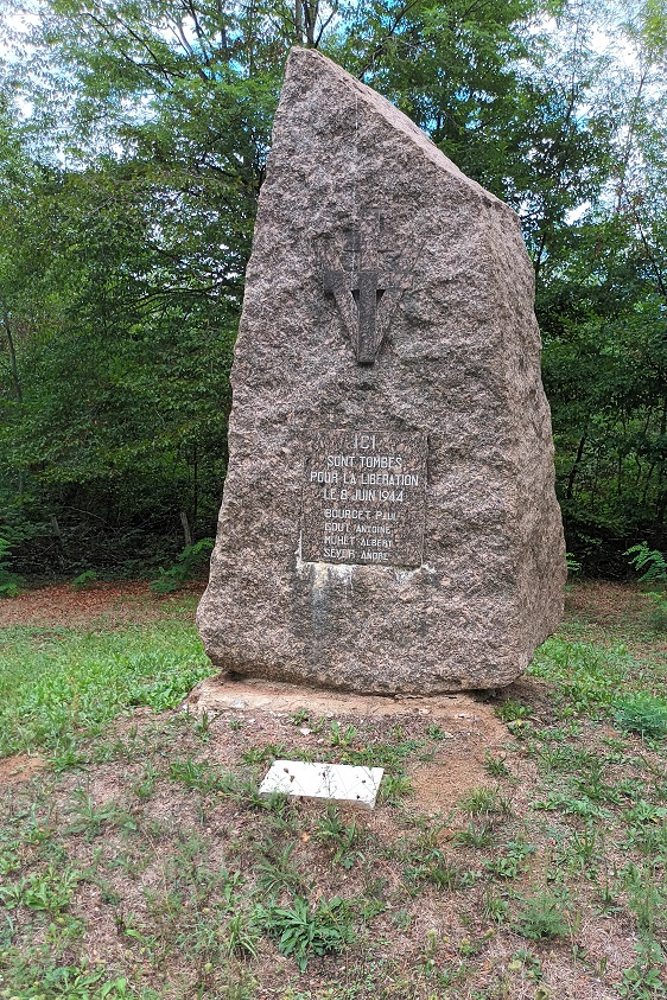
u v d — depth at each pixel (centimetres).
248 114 1363
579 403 1440
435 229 515
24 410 1758
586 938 336
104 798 439
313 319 538
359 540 530
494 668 513
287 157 542
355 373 529
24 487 1795
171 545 1847
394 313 521
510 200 1552
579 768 454
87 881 382
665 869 372
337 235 532
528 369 567
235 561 552
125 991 325
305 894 364
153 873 385
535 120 1567
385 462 525
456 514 515
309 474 538
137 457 1530
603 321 1507
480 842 385
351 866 376
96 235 1383
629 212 1572
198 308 1506
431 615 520
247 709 524
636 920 341
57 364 1555
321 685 541
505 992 314
